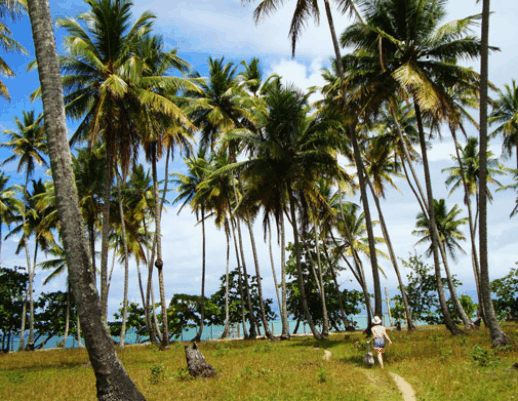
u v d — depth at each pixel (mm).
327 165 24219
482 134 14945
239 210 28250
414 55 20047
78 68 19109
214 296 43656
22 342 35312
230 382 11000
